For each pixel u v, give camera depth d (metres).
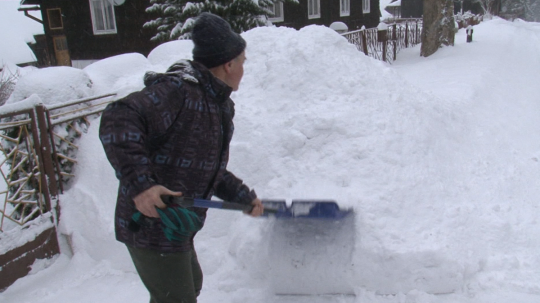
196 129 1.91
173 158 1.90
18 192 3.40
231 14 10.99
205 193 2.14
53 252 3.52
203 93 1.95
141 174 1.71
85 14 19.03
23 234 3.33
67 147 3.75
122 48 18.69
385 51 14.28
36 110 3.39
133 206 1.92
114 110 1.76
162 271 2.02
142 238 1.97
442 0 14.38
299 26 20.02
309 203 2.46
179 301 2.09
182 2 11.02
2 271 3.18
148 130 1.80
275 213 2.45
